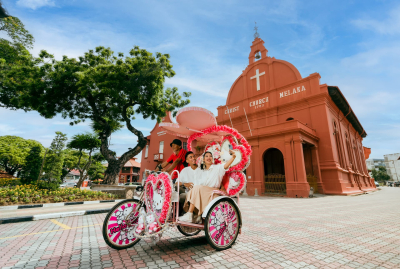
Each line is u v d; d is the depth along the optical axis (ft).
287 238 12.25
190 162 12.76
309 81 59.16
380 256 9.37
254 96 70.69
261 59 72.54
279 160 64.49
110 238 9.63
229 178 11.78
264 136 53.52
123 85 40.55
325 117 54.60
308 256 9.29
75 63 44.80
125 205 10.35
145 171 11.76
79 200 27.84
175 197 9.68
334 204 31.12
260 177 52.49
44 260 8.69
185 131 14.88
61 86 41.68
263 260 8.78
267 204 31.12
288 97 62.69
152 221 9.25
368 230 14.47
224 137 13.61
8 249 10.14
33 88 40.68
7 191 25.16
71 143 67.82
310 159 54.44
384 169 215.72
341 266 8.23
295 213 22.29
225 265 8.23
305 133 49.08
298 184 44.80
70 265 8.16
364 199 39.58
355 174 66.90
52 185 32.42
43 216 18.24
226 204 10.49
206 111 12.25
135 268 7.91
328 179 51.44
